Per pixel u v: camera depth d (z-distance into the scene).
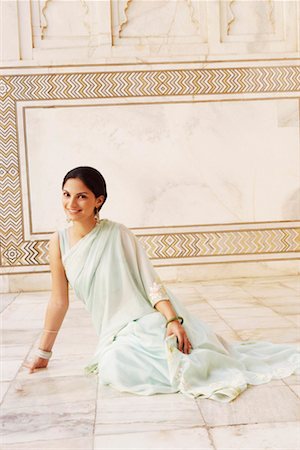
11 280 5.35
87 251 2.42
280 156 5.55
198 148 5.47
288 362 2.54
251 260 5.53
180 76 5.41
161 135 5.43
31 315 4.18
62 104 5.34
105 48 5.34
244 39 5.49
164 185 5.46
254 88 5.48
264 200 5.55
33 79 5.30
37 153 5.34
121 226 2.52
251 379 2.32
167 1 5.43
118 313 2.43
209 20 5.41
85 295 2.47
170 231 5.46
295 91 5.52
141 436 1.82
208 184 5.49
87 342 3.23
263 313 3.85
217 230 5.50
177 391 2.23
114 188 5.43
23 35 5.29
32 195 5.36
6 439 1.85
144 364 2.28
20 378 2.55
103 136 5.39
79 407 2.12
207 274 5.48
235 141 5.50
